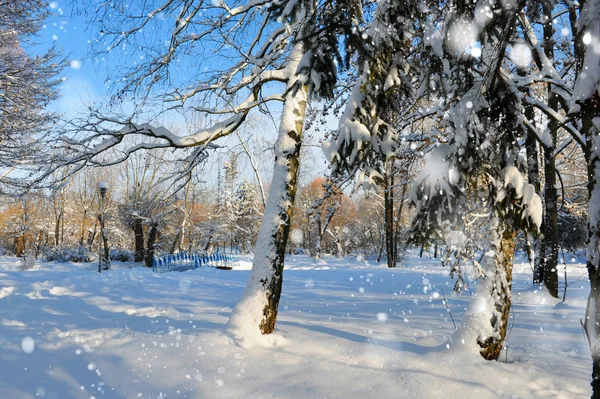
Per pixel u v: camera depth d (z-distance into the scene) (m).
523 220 4.46
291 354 4.83
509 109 4.50
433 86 5.00
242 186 49.47
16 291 9.58
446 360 4.39
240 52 5.81
